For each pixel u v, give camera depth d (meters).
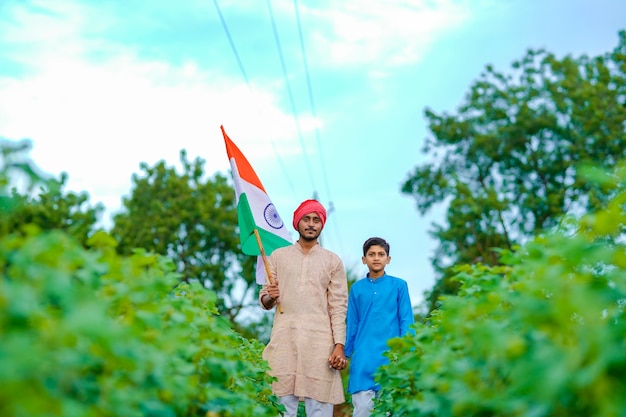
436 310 5.06
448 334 3.79
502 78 33.53
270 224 7.37
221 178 35.91
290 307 6.63
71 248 2.88
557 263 3.20
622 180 3.12
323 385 6.50
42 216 24.16
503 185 32.69
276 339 6.59
